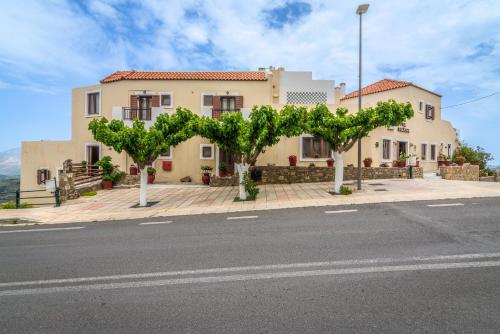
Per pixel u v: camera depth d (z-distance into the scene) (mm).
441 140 27094
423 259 5004
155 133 12188
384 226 7348
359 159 14242
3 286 4543
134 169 19250
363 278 4328
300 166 18844
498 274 4336
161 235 7465
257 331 3096
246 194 13680
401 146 22844
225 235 7152
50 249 6531
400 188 14406
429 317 3250
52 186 12883
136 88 20281
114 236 7570
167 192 16078
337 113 14023
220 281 4422
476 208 9180
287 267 4871
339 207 10289
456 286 3979
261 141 12398
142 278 4660
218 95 20266
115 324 3352
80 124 21094
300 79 20469
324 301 3686
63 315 3602
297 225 7867
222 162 19828
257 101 20391
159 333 3129
